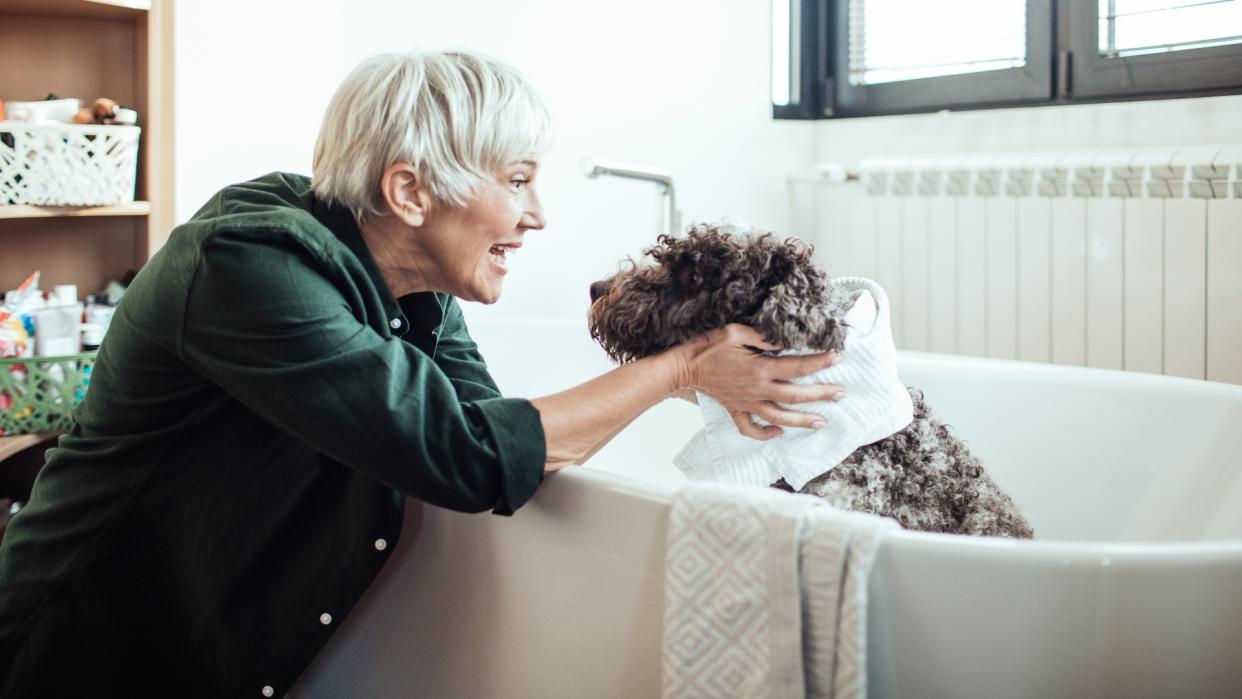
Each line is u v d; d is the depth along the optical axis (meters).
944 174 2.43
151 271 1.00
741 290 1.01
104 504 1.04
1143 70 2.19
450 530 1.13
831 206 2.86
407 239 1.09
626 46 2.59
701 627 0.88
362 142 1.03
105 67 1.98
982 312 2.44
